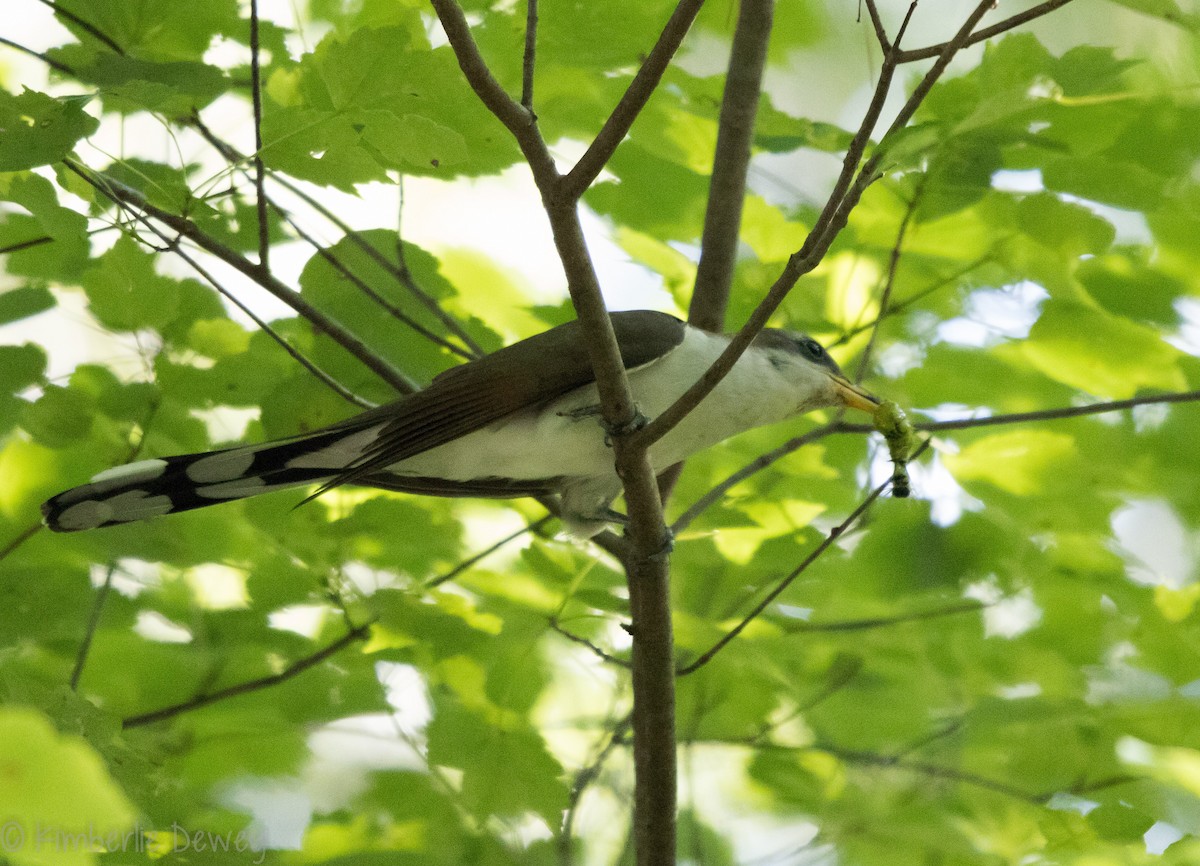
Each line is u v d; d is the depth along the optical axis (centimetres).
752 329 612
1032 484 955
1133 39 979
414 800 955
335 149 677
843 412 929
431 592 881
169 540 862
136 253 779
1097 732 929
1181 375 941
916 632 993
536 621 866
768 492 997
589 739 1029
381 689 930
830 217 580
